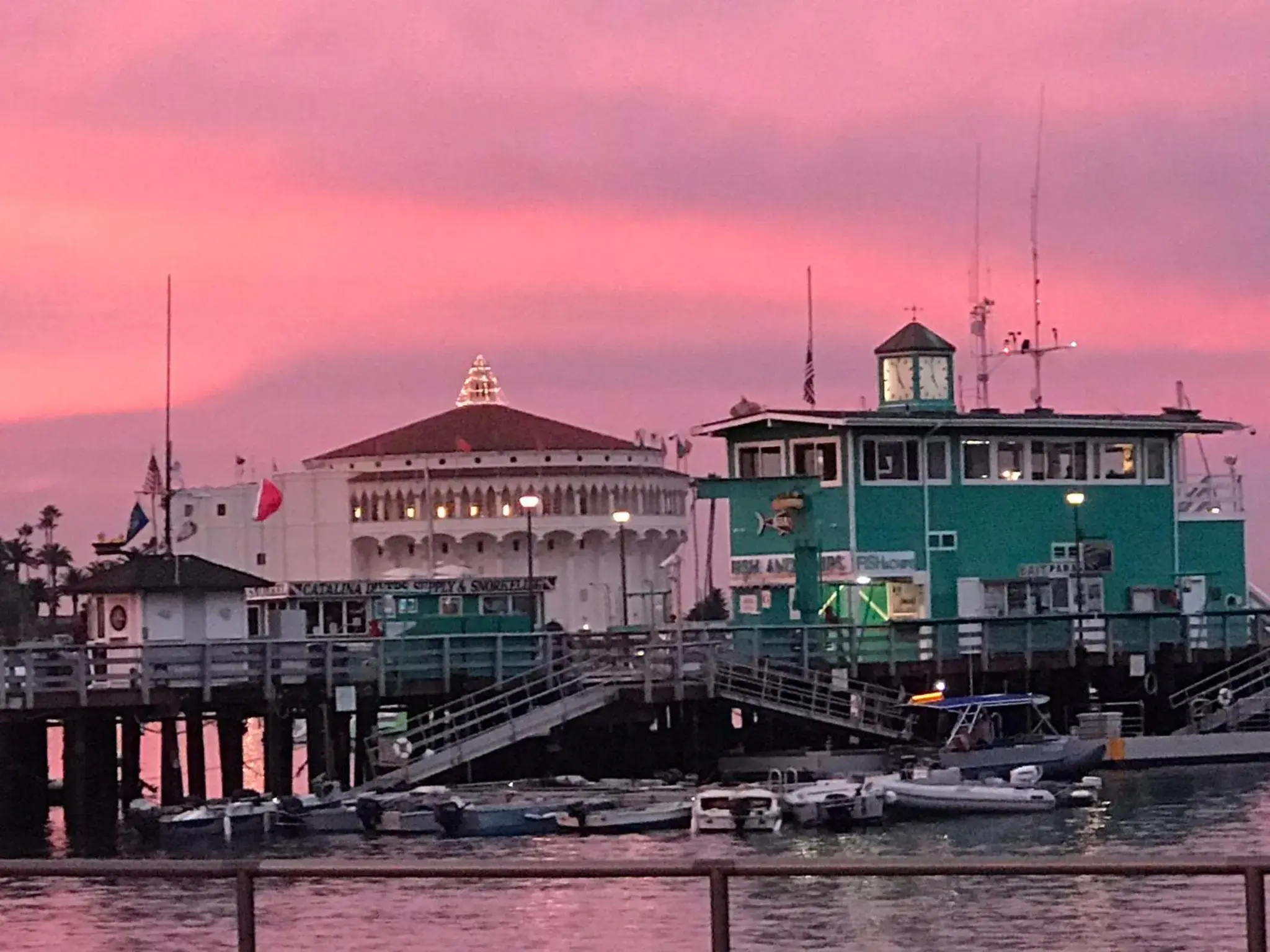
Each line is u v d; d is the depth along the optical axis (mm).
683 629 73125
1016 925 31891
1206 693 81500
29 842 60406
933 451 85562
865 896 34844
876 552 83875
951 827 58188
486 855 53312
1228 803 62969
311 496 154000
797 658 74500
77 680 61125
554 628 84562
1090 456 89062
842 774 65000
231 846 57344
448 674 67062
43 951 29109
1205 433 92312
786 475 85875
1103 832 56781
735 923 33500
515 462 177875
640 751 70938
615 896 27547
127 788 69750
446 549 177500
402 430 182750
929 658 77250
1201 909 31719
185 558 69812
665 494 185625
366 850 55188
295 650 66625
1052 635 80250
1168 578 90562
